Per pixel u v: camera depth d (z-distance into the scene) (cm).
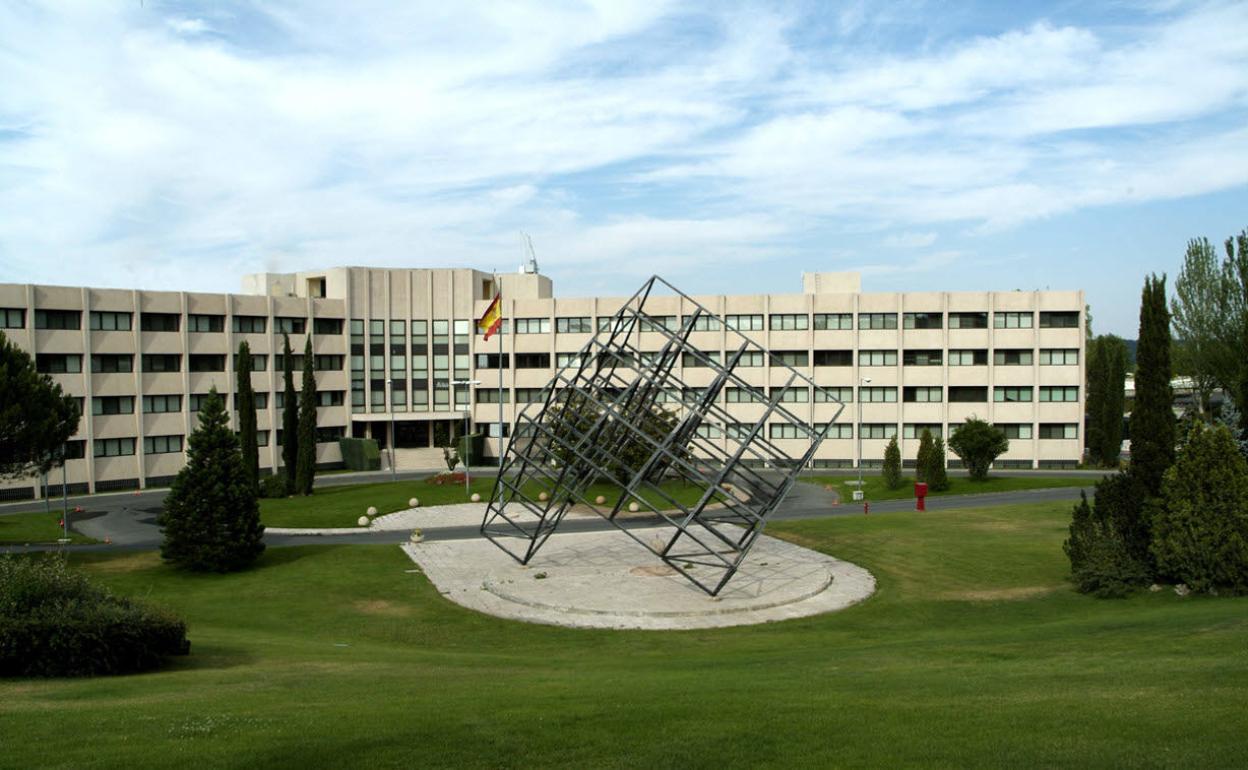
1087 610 2931
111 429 7688
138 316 7856
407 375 9625
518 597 3244
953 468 8262
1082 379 8462
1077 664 1848
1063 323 8512
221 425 4075
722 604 3084
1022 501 6041
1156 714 1350
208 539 3888
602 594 3269
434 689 1758
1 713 1474
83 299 7525
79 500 7075
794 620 2925
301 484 6756
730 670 2028
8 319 7150
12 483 7019
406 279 9594
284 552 4325
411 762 1220
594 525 5266
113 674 1975
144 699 1627
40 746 1269
